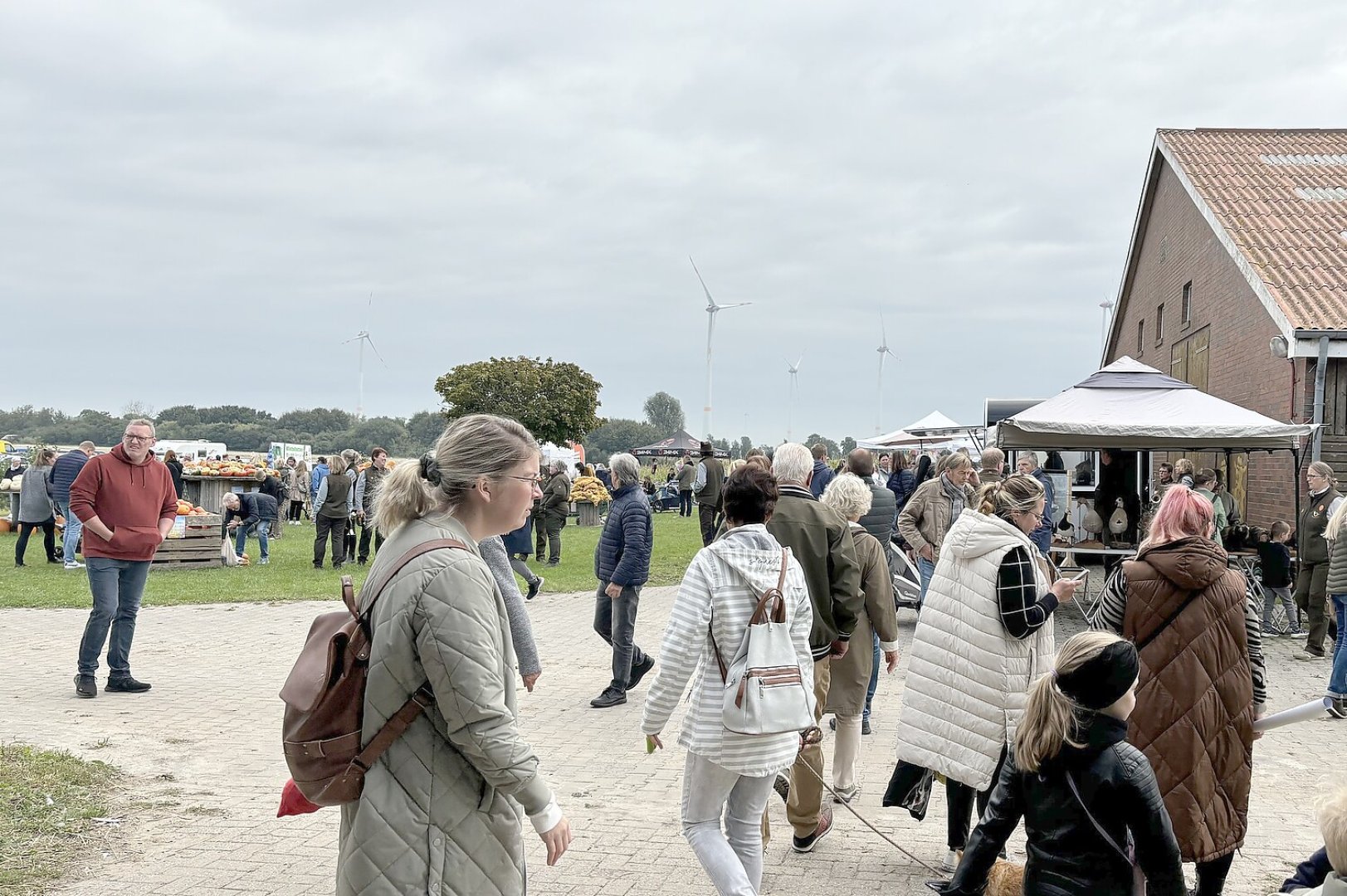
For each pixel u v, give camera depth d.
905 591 10.90
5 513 24.16
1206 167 21.02
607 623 8.53
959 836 4.71
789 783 5.03
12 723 7.18
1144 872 3.01
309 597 14.00
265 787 5.96
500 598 2.65
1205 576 4.14
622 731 7.52
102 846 4.91
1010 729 4.44
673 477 41.00
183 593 14.26
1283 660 10.66
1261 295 15.62
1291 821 5.70
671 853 5.05
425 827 2.48
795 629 4.00
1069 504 17.89
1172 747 4.09
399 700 2.50
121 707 7.84
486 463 2.72
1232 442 13.05
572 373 54.44
